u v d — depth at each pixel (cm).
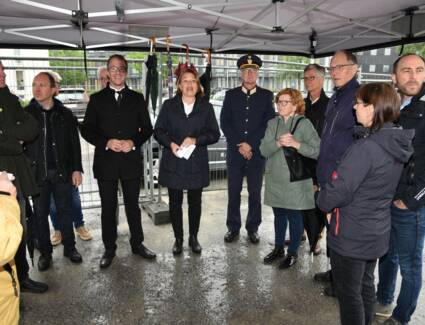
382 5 365
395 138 176
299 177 303
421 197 207
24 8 339
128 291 297
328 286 293
